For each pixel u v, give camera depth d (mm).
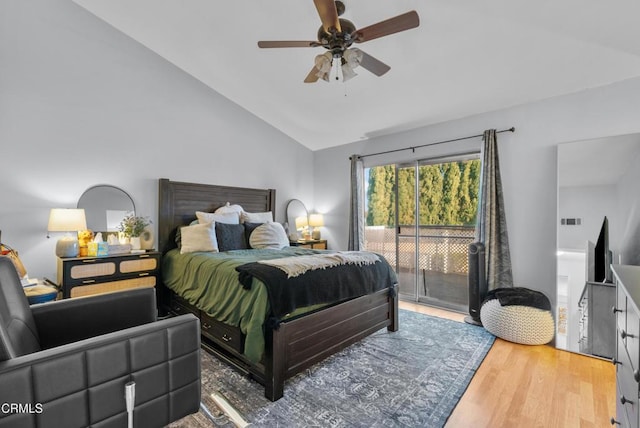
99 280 2771
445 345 2701
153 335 1144
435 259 4027
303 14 2527
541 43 2309
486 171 3268
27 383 878
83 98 3018
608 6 1822
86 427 984
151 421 1136
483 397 1941
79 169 2994
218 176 4121
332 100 3713
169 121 3648
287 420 1702
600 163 2646
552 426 1677
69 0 2918
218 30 2920
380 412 1781
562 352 2604
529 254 3074
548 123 2977
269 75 3492
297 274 2113
